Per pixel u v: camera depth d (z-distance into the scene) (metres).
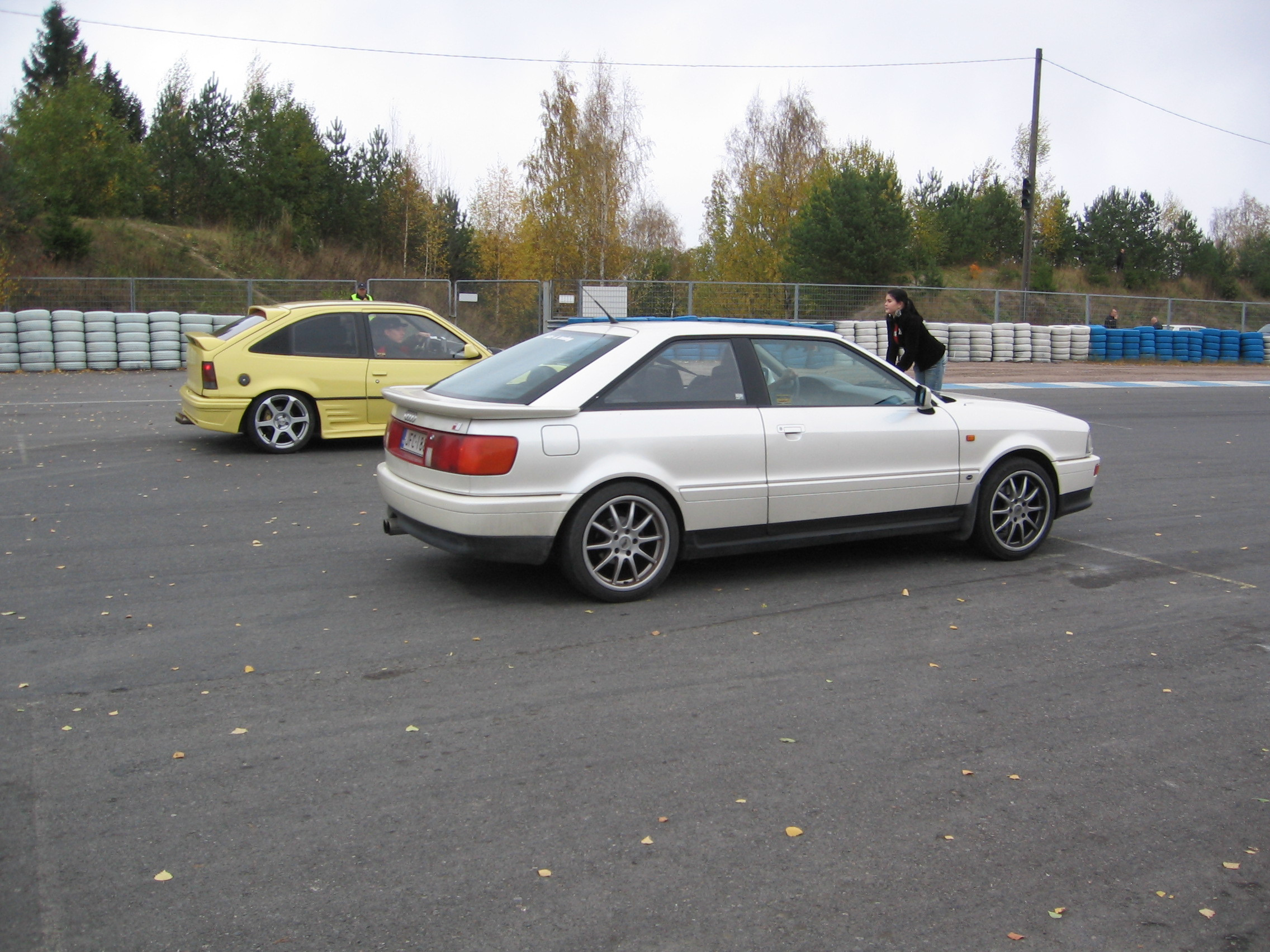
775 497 5.88
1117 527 7.98
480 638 5.05
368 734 3.96
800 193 47.25
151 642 4.92
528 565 6.38
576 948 2.71
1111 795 3.62
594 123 40.59
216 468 9.41
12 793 3.46
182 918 2.80
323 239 41.56
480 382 5.86
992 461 6.57
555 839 3.23
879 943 2.76
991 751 3.95
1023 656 5.01
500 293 24.09
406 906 2.87
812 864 3.13
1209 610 5.83
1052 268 47.62
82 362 19.19
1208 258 53.09
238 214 39.28
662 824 3.34
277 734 3.94
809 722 4.17
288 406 10.16
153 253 32.47
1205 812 3.52
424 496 5.42
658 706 4.29
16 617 5.26
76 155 35.84
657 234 61.06
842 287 26.92
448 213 49.41
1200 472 10.69
